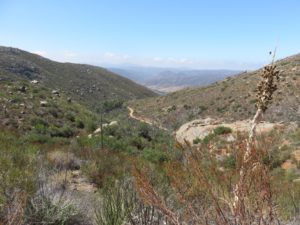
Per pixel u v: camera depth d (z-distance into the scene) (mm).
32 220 4312
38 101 41281
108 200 4367
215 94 88812
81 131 35594
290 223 3508
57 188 6051
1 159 5797
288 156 17812
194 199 2674
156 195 2842
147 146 26625
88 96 149125
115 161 10344
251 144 2465
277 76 2508
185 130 27922
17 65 134000
